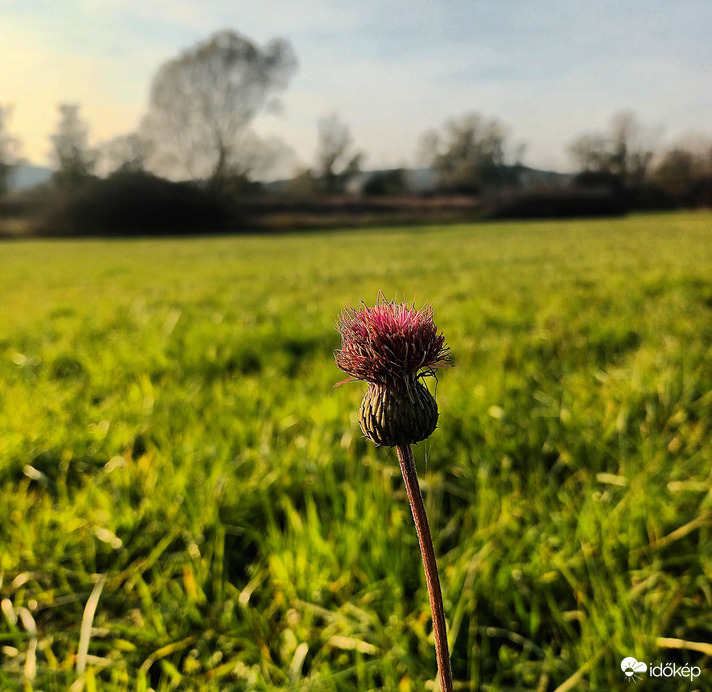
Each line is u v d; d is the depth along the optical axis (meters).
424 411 0.14
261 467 0.37
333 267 1.94
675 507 0.31
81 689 0.23
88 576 0.29
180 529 0.32
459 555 0.29
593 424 0.41
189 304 1.12
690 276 1.09
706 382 0.46
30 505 0.35
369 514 0.31
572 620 0.26
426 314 0.15
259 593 0.29
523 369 0.56
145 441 0.43
